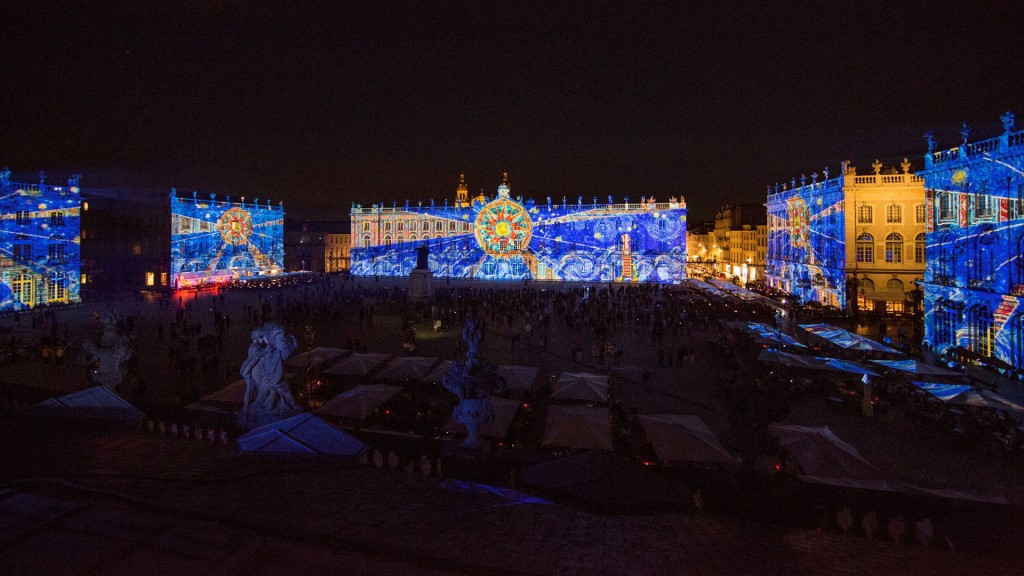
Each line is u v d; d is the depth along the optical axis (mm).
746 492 13102
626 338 54938
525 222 118000
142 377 37656
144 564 4590
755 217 138875
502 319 63406
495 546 7602
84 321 61594
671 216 113188
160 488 8914
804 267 77812
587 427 22766
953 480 23047
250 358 18047
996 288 40781
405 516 8641
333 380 36812
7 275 67562
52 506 5461
